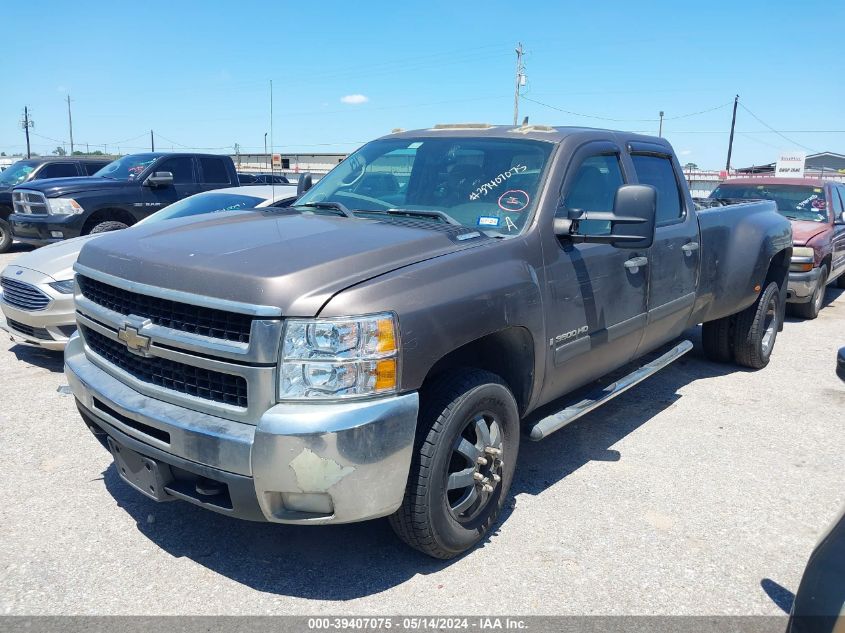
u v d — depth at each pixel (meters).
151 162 11.70
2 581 3.13
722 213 5.89
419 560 3.36
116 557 3.34
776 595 3.14
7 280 6.20
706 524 3.75
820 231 9.38
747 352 6.57
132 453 3.16
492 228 3.77
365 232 3.39
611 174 4.50
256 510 2.78
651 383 6.27
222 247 3.17
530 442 4.83
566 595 3.10
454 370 3.26
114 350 3.37
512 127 4.48
